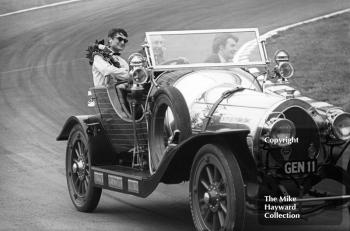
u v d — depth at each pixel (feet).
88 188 32.55
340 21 90.22
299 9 100.32
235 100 27.40
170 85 29.78
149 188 27.55
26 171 42.57
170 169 27.07
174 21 99.04
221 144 24.62
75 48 93.25
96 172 31.81
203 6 108.47
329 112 26.76
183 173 27.66
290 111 25.72
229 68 31.22
